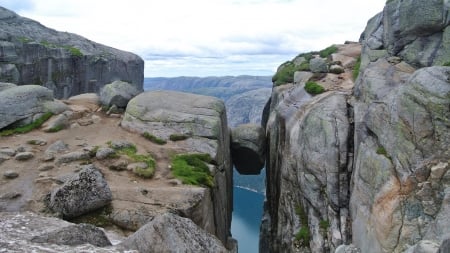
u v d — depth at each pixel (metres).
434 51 35.41
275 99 58.75
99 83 94.31
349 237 31.25
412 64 36.75
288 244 37.66
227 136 48.44
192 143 39.28
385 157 27.36
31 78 77.25
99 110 47.69
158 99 45.34
